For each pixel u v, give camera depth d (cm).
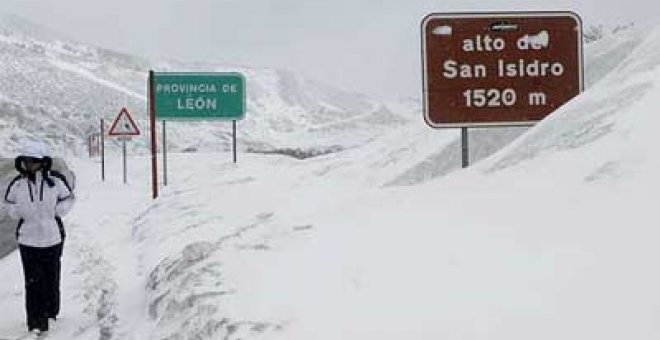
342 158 1814
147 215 1498
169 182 2570
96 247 1288
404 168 1334
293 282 633
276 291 623
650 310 430
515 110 870
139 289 916
